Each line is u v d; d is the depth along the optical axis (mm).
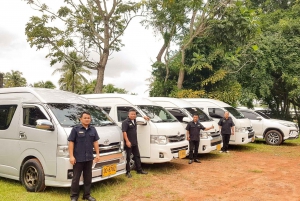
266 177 7723
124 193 6180
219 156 10930
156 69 20297
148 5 17297
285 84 21609
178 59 19109
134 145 7602
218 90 17953
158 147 7836
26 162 6109
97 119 6727
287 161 10039
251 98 19203
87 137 5418
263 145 14047
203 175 7934
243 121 12281
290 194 6270
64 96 7008
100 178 6012
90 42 18094
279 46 19734
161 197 6008
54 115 6062
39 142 5957
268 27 21281
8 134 6539
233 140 12062
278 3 24719
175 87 18516
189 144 9547
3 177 7332
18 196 5715
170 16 17547
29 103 6480
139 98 9125
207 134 10055
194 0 12234
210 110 12586
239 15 15883
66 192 6051
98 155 5586
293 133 14000
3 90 7234
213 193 6324
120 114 8586
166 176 7770
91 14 17656
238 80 20312
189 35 18219
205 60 17531
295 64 19453
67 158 5602
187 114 10312
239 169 8719
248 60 19125
